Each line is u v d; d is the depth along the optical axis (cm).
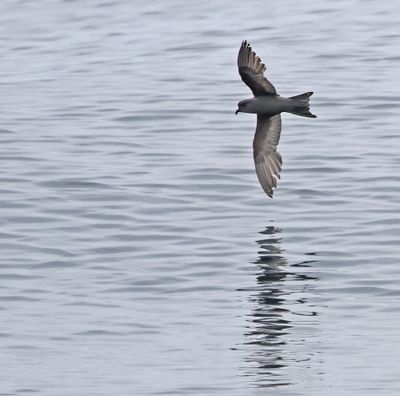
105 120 2759
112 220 2138
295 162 2416
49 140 2608
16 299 1823
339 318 1744
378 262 1936
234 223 2120
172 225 2112
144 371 1589
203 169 2389
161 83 3078
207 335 1697
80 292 1850
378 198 2212
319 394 1498
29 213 2169
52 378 1575
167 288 1862
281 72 3127
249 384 1541
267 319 1747
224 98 2903
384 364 1592
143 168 2408
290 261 1952
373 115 2712
